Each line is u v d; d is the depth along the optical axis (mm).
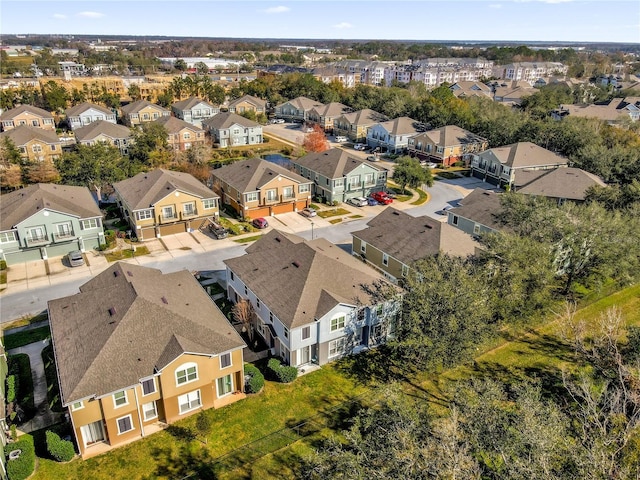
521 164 69375
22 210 45125
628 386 27031
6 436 25203
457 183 73562
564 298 40469
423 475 17688
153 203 49688
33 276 42969
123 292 29234
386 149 92125
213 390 28500
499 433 20062
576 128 78062
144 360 25781
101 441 25891
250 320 34531
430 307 29359
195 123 108750
